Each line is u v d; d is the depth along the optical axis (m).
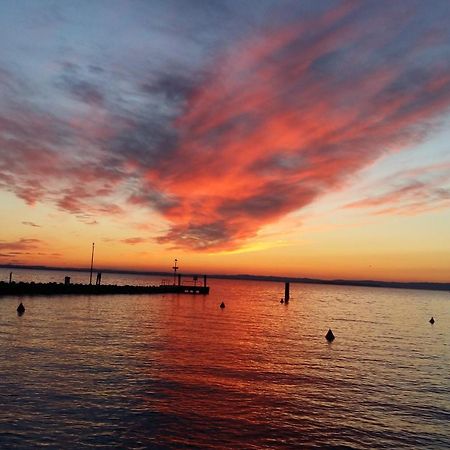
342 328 56.78
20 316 48.34
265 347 37.84
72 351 29.92
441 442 17.52
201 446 15.90
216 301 100.88
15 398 19.30
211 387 23.38
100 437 16.05
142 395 21.08
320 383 25.64
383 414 20.53
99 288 95.19
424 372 30.27
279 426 18.33
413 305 135.62
